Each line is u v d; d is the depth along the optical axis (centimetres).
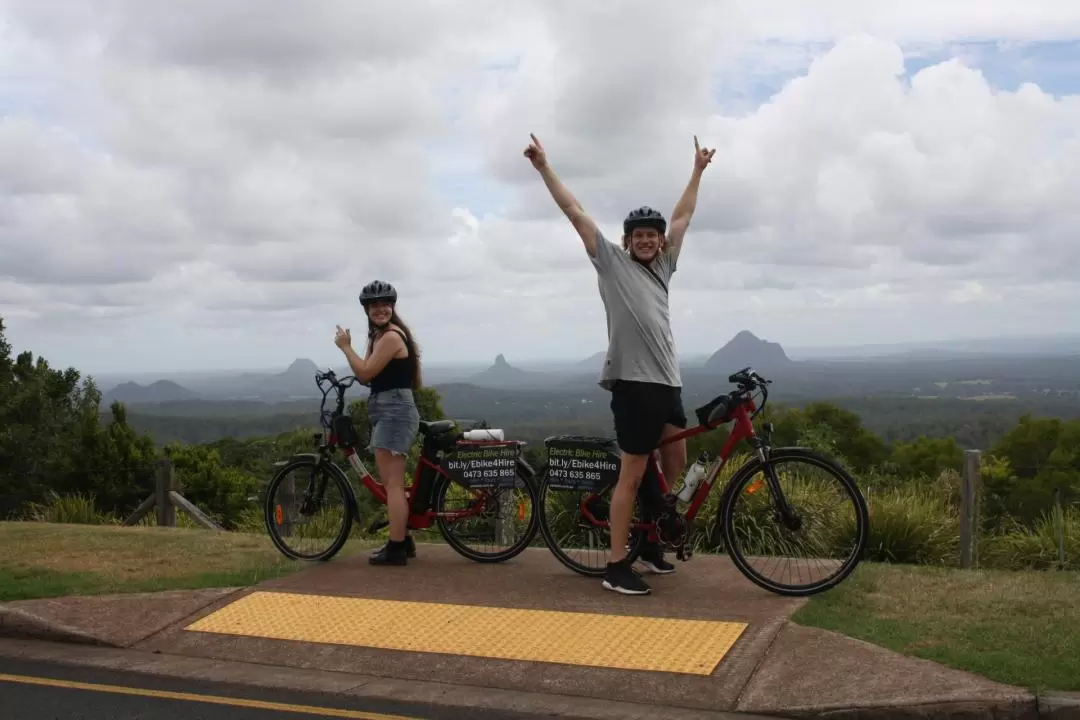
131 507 1541
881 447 2308
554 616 551
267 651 531
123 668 514
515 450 683
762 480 612
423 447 703
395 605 584
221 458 2005
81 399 1878
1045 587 580
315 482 726
